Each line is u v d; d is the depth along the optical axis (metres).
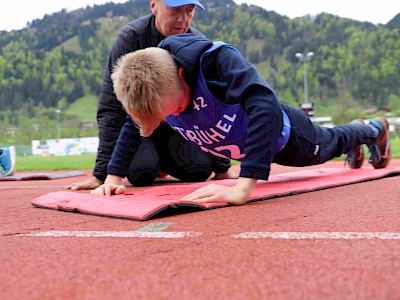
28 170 8.44
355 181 3.07
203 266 1.14
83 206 2.11
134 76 1.98
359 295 0.91
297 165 2.95
